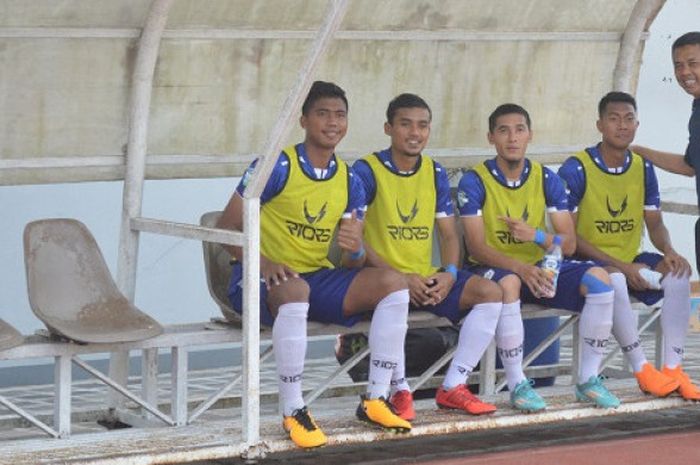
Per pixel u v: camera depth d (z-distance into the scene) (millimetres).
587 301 9547
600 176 10289
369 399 8742
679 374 9906
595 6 11078
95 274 9016
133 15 9195
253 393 8328
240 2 9602
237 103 9844
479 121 10953
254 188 8258
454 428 8875
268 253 9023
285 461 8992
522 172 9852
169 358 12984
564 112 11297
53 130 9203
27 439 9281
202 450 8172
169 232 9000
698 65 9906
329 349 14008
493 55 10883
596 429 10102
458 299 9297
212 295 9391
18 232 12172
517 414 9164
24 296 12219
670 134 15797
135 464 7980
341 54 10258
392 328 8727
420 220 9508
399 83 10547
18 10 8836
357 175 9344
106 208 12602
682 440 9578
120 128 9406
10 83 8992
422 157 9602
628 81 11406
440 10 10492
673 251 10156
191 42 9570
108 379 8734
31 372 12406
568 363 12023
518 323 9297
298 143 9922
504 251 9844
